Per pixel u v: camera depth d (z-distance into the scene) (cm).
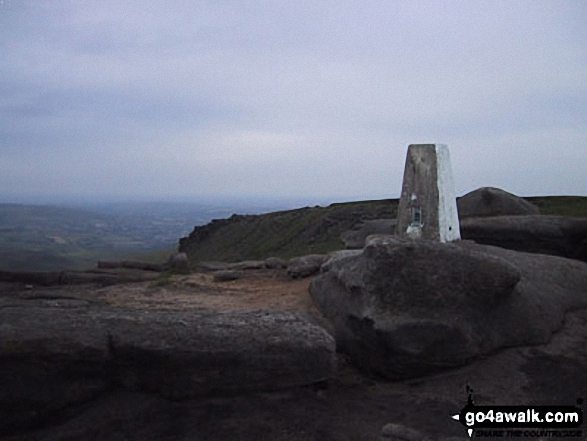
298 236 5259
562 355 1055
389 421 816
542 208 3712
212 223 7400
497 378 967
